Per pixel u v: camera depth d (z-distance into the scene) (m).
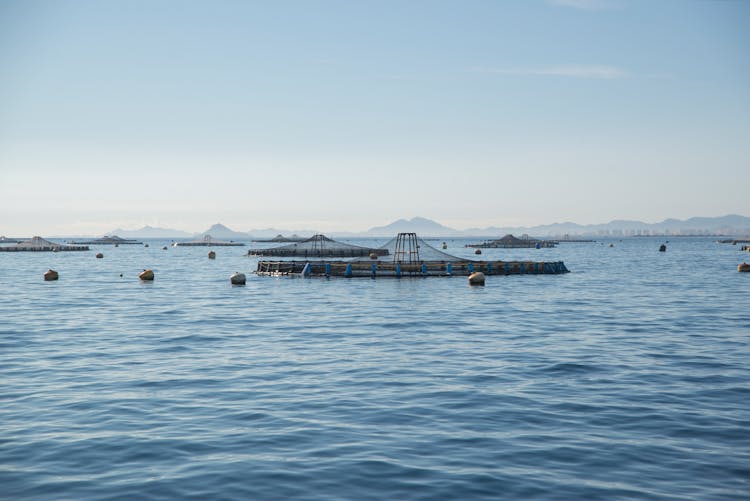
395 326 33.22
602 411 16.25
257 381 19.91
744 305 43.31
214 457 12.84
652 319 35.91
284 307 42.94
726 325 33.28
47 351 25.80
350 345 27.12
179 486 11.36
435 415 15.89
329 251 138.38
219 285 64.69
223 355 24.73
